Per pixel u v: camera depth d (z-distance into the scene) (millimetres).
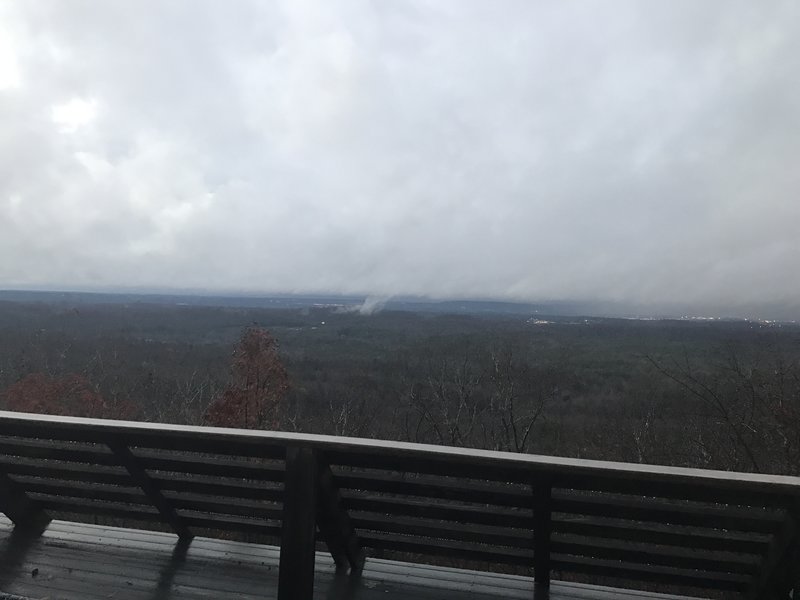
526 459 2641
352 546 3473
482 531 3213
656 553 3023
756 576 2914
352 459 2857
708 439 9914
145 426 3020
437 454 2693
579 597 3277
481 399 16188
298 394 17156
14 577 3385
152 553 3707
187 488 3336
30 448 3443
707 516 2676
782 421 8477
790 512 2445
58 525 4086
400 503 3141
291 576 2822
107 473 3477
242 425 12539
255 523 3570
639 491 2584
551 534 3180
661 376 11234
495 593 3316
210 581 3385
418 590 3340
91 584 3326
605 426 13320
